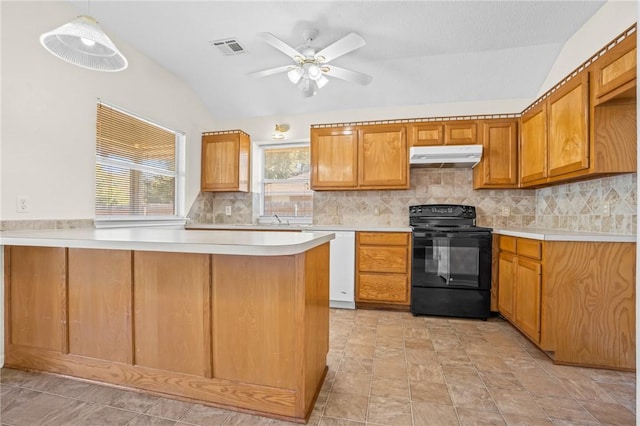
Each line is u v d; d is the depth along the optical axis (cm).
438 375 194
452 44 298
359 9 248
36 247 193
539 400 167
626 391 176
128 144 312
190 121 399
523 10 247
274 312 153
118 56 186
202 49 314
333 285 341
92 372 183
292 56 249
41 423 146
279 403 152
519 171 332
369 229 332
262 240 153
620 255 202
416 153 330
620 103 203
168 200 374
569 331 208
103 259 180
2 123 203
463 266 306
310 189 411
